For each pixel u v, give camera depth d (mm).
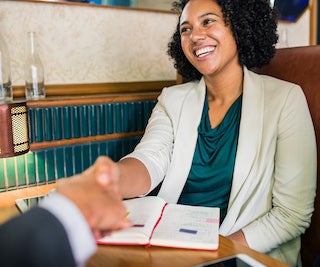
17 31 1312
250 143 1078
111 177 498
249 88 1139
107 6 1462
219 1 1104
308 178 1054
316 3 2203
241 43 1156
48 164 1305
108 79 1540
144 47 1613
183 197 1185
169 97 1259
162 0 1601
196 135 1168
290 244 1094
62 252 355
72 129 1338
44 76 1384
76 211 394
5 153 1066
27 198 1254
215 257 677
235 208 1049
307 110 1108
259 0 1187
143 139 1173
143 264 656
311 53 1228
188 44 1179
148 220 780
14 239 348
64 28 1401
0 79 1202
